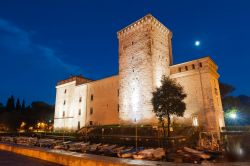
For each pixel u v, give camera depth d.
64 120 58.19
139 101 37.72
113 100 46.19
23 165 10.77
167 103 26.64
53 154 11.18
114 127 33.28
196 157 17.30
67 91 60.41
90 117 50.56
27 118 77.06
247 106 52.12
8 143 18.19
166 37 44.81
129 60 42.22
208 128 32.34
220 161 17.22
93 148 24.22
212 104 33.00
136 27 42.66
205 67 35.31
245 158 18.91
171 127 29.27
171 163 7.43
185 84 37.31
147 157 17.61
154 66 38.19
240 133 28.25
